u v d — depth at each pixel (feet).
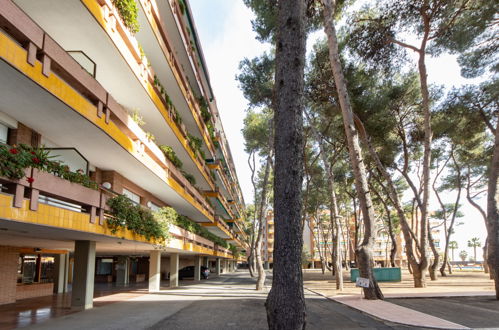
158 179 58.08
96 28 34.30
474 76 71.97
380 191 131.95
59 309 44.98
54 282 67.10
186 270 134.00
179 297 62.08
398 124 82.43
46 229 31.58
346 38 70.03
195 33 77.87
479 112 75.36
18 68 23.63
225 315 41.19
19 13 23.66
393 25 62.75
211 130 111.04
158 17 51.60
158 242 57.47
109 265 111.04
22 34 24.13
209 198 122.42
